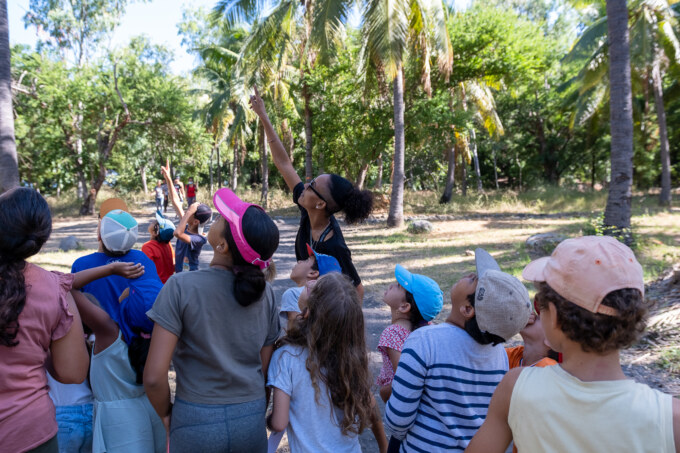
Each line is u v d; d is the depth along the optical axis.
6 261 1.73
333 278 2.29
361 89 19.70
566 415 1.29
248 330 2.11
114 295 2.69
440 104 21.03
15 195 1.78
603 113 26.42
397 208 17.52
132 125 27.52
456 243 13.34
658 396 1.27
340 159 26.86
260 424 2.11
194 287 2.01
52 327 1.84
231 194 2.13
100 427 2.34
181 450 1.99
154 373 1.96
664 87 28.61
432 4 15.22
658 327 5.52
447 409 2.06
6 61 7.30
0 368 1.71
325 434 2.23
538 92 32.59
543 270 1.42
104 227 2.69
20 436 1.74
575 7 20.67
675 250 10.13
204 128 30.86
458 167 39.59
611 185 10.41
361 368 2.26
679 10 18.58
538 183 34.19
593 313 1.26
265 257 2.06
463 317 2.15
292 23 18.59
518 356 2.50
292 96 24.33
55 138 25.73
